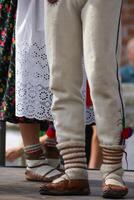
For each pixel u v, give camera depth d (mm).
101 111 4219
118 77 4250
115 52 4223
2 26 5207
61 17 4238
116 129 4238
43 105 5031
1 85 5195
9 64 5156
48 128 5355
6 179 5492
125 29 11758
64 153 4352
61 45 4270
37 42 5020
